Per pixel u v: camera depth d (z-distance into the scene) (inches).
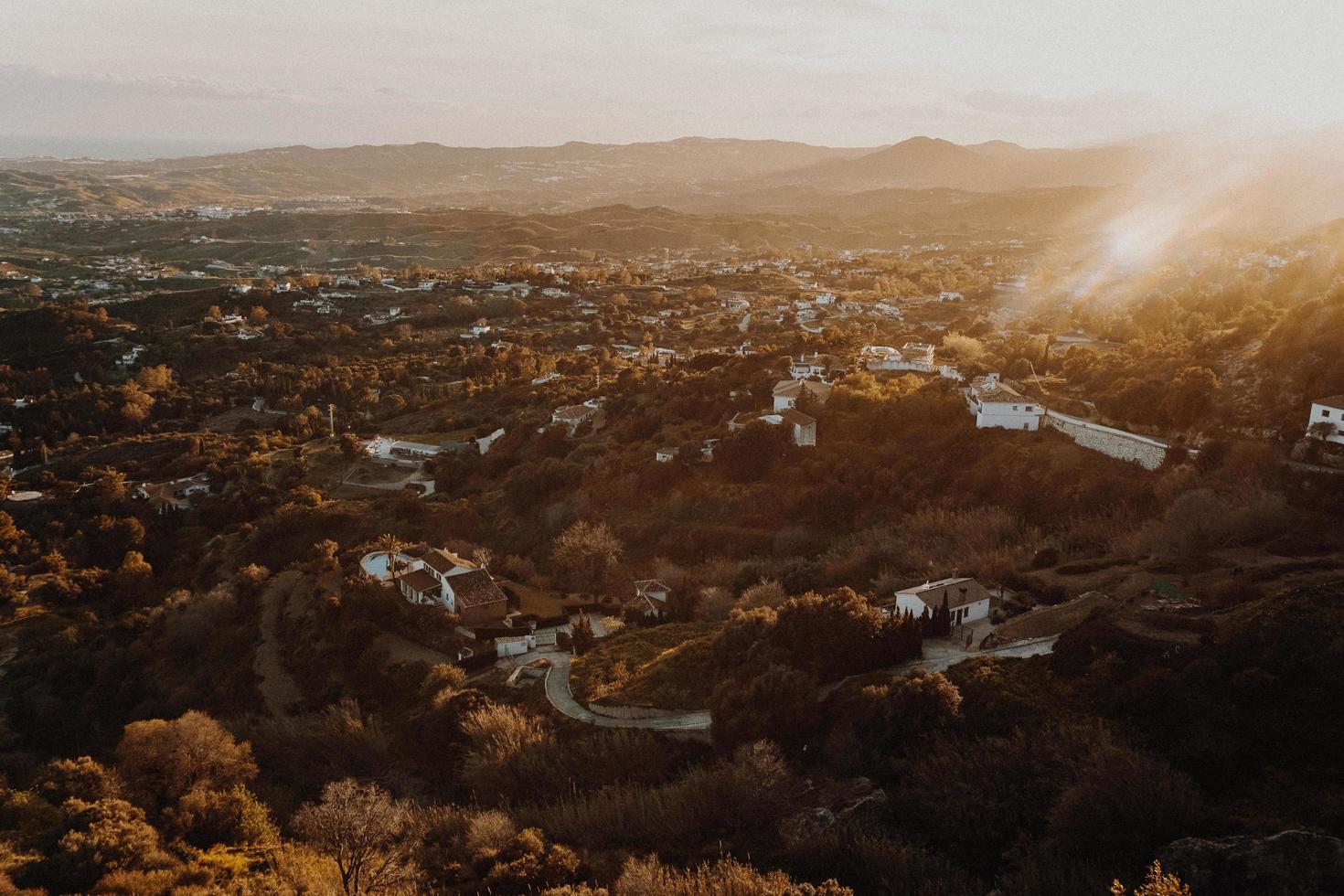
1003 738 1807.3
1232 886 1298.0
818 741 2007.9
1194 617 2085.4
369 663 2871.6
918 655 2319.1
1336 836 1332.4
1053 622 2370.8
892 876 1515.7
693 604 3211.1
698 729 2233.0
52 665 3405.5
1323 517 2618.1
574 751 2186.3
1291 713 1653.5
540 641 3043.8
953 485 3659.0
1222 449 3085.6
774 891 1444.4
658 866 1651.1
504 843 1804.9
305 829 1972.2
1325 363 3282.5
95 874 1722.4
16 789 2375.7
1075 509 3265.3
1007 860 1526.8
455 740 2375.7
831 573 3193.9
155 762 2213.3
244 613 3553.2
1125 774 1514.5
